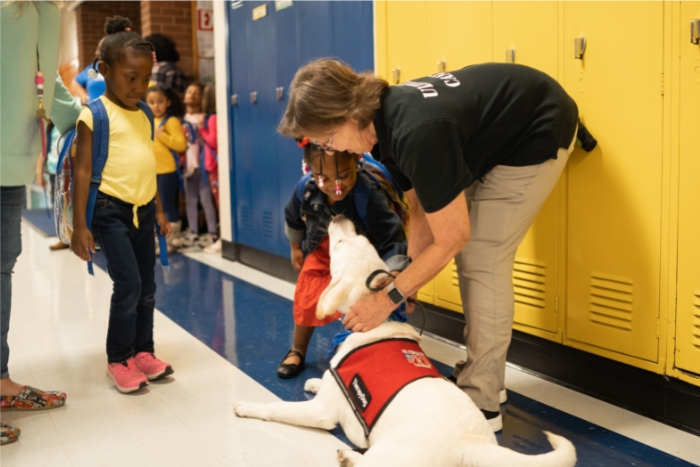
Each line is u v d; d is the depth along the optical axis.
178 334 3.15
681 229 2.00
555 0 2.30
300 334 2.62
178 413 2.22
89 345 2.98
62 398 2.29
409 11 2.92
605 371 2.31
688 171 1.96
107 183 2.33
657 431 2.06
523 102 1.88
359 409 1.71
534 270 2.52
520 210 2.01
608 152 2.19
